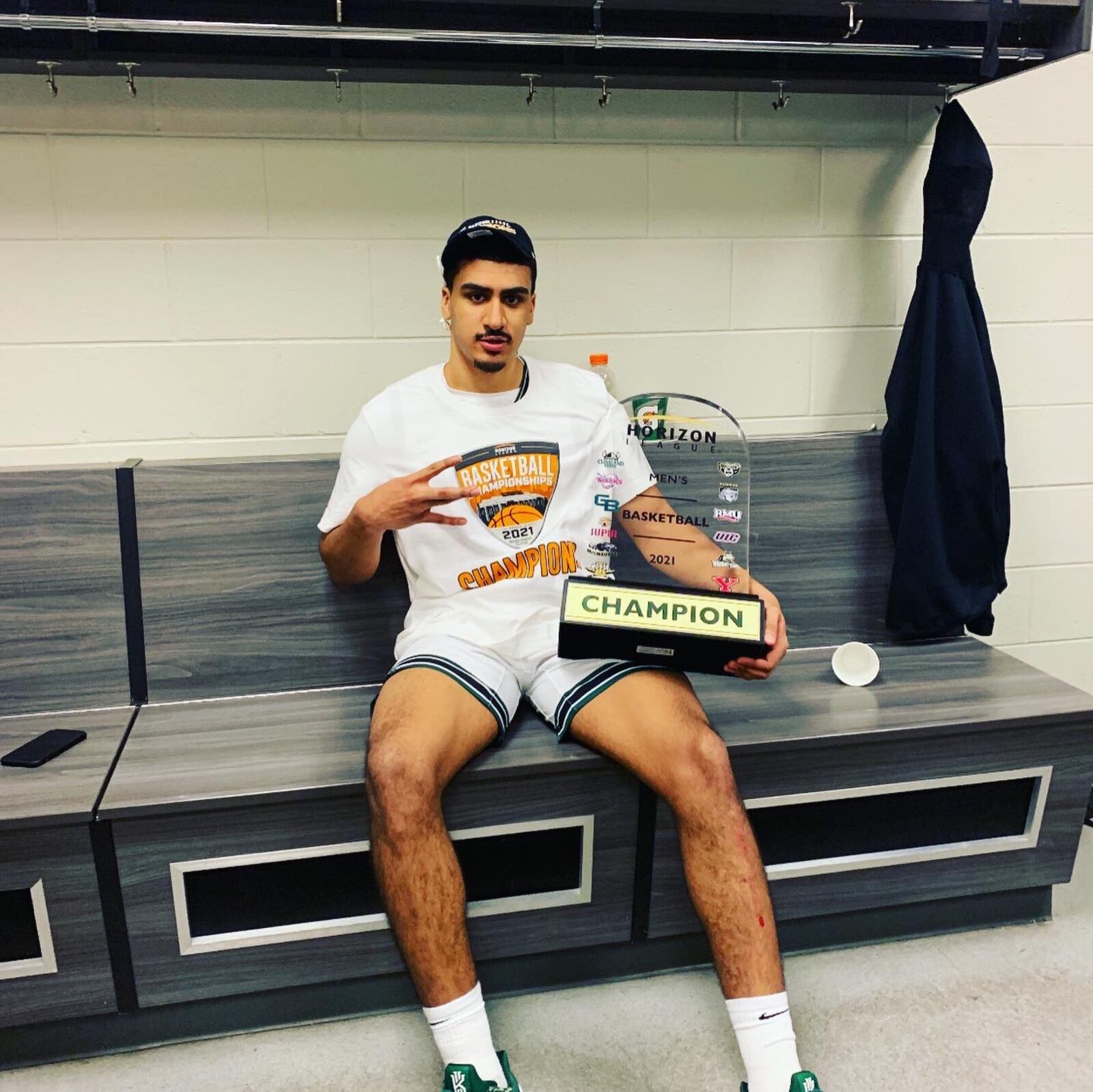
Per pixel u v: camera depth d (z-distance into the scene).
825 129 2.11
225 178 1.89
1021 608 2.44
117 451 1.97
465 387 1.72
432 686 1.54
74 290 1.88
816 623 2.07
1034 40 1.91
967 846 1.77
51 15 1.60
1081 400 2.35
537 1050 1.55
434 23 1.75
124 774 1.52
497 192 2.01
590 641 1.56
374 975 1.61
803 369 2.22
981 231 2.21
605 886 1.63
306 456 1.85
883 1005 1.65
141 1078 1.51
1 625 1.74
